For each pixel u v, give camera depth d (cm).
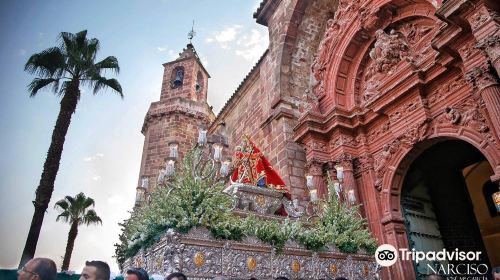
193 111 2470
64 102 1209
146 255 527
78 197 2325
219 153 586
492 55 671
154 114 2441
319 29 1587
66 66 1278
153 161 2233
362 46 1234
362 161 1091
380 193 1009
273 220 618
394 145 998
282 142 1331
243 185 689
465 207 1131
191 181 496
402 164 986
